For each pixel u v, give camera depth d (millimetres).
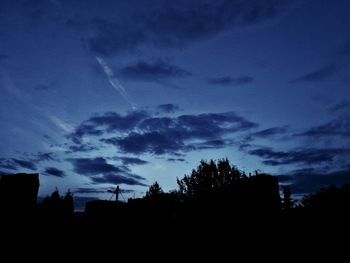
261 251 13977
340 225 12875
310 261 12578
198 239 17109
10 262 17422
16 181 20094
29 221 19312
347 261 11859
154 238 19125
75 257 18781
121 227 20219
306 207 14492
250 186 15523
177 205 20406
